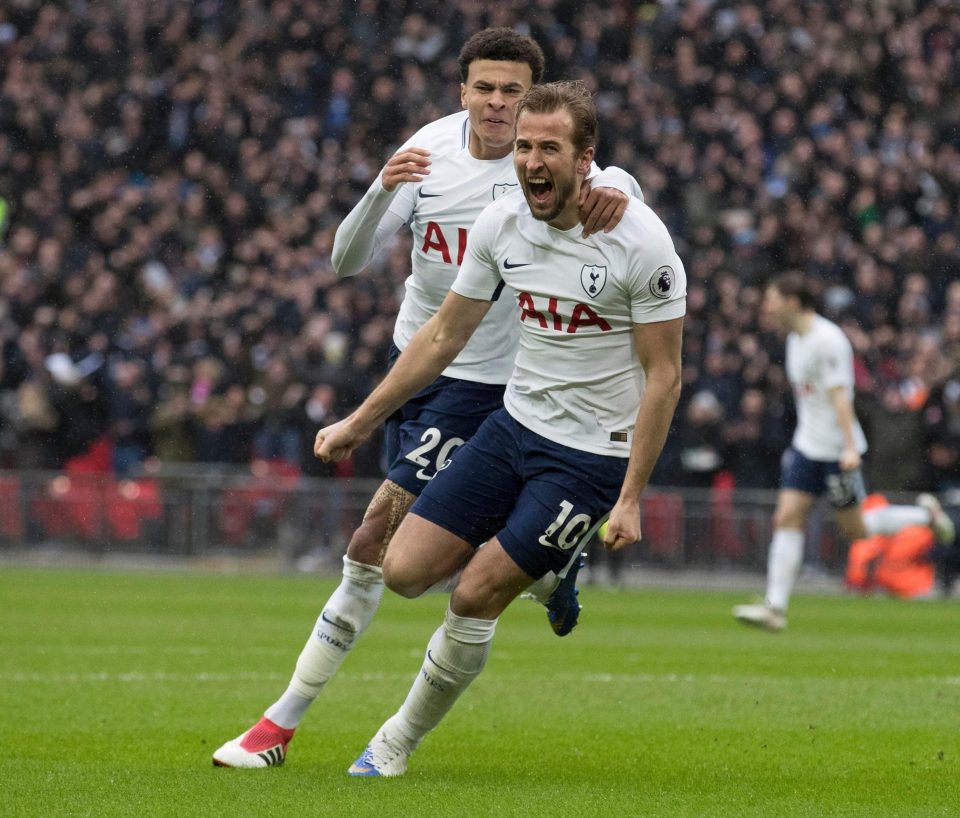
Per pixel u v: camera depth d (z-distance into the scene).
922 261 45.59
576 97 10.07
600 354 10.49
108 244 46.75
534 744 12.77
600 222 10.21
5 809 9.32
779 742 12.98
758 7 50.28
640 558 38.25
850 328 43.66
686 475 40.75
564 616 11.23
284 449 40.56
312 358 40.84
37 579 34.94
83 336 42.50
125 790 10.07
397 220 12.37
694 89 48.91
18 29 51.56
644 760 11.95
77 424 41.31
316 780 10.63
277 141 48.91
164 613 26.55
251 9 50.75
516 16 49.94
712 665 19.75
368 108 48.91
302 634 23.02
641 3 51.53
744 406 40.78
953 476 39.91
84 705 14.76
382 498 11.82
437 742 12.83
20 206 49.44
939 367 41.19
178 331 42.88
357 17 50.22
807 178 47.44
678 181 46.78
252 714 14.26
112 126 50.25
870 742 13.02
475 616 10.62
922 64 50.50
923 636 25.14
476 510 10.69
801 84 49.03
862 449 25.12
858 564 36.66
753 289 44.16
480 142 12.22
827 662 20.36
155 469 41.47
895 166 47.94
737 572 37.66
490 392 12.06
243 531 38.59
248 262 45.50
